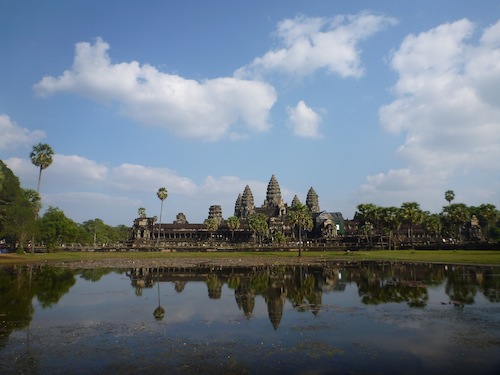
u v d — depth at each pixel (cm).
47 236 10769
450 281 4244
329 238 14125
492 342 1959
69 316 2723
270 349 1900
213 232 16012
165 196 14425
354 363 1688
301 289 3947
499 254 7919
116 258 9169
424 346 1916
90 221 17125
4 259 8362
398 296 3391
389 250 10794
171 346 1967
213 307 3033
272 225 17012
